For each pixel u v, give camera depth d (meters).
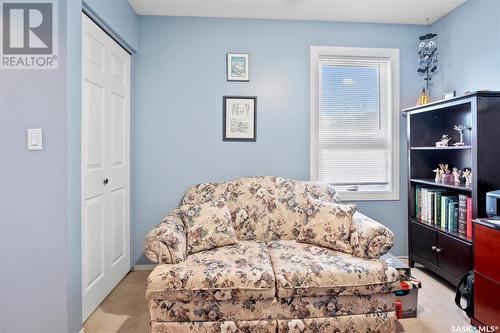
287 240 2.20
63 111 1.56
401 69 2.89
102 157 2.14
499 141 1.94
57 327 1.58
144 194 2.71
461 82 2.54
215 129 2.74
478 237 1.73
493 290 1.62
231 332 1.59
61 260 1.58
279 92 2.78
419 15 2.71
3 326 1.57
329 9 2.59
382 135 2.91
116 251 2.38
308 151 2.81
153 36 2.69
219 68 2.73
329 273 1.62
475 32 2.39
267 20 2.76
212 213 2.06
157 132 2.71
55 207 1.57
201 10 2.60
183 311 1.59
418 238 2.63
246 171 2.78
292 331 1.61
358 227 1.89
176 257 1.71
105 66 2.18
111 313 1.97
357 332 1.65
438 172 2.62
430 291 2.25
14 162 1.55
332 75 2.86
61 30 1.57
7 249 1.56
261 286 1.58
